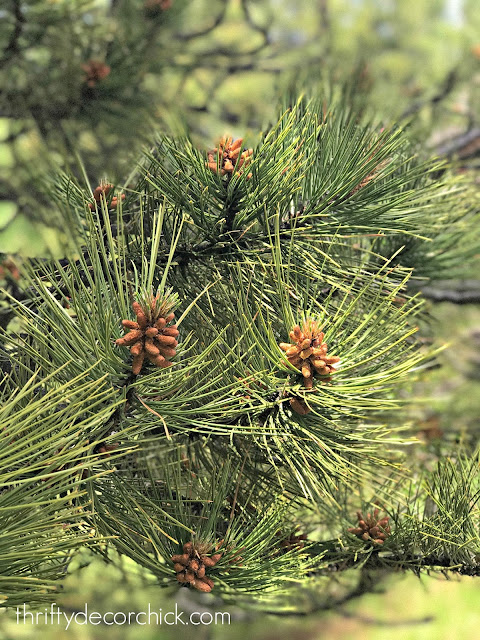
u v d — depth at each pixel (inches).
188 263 33.7
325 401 28.2
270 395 29.8
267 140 30.3
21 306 27.1
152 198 33.0
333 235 32.1
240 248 32.9
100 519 29.3
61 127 44.6
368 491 37.5
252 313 33.1
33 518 24.0
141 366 26.8
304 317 29.1
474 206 41.6
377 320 30.7
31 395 27.6
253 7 96.2
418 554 34.4
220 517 32.4
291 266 32.9
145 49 49.8
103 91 46.5
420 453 41.9
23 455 24.3
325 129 33.2
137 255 32.6
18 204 42.6
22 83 46.4
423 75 82.9
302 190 32.9
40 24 46.3
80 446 26.8
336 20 100.4
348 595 38.4
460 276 42.1
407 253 41.6
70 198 33.0
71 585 39.0
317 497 34.1
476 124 65.6
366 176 33.2
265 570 30.5
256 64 86.4
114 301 28.1
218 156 30.7
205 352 27.3
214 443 34.7
